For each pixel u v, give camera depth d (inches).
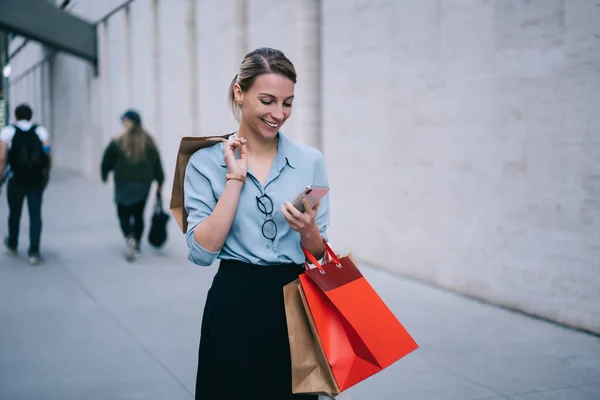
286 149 81.2
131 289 235.8
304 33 283.9
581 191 171.0
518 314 191.6
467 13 204.4
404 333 76.1
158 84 533.3
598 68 164.4
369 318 74.2
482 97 200.2
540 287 185.5
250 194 78.0
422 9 223.0
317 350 75.2
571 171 173.5
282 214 79.0
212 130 435.2
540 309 186.2
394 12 236.8
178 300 219.9
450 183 215.2
